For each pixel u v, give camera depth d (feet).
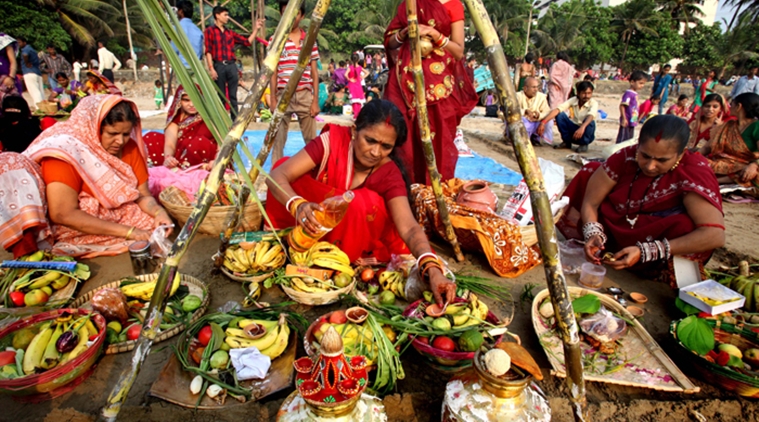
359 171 9.31
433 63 12.10
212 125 5.51
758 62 124.06
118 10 74.64
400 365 6.42
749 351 7.22
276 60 5.36
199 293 8.77
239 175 11.93
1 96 30.12
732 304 8.30
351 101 43.32
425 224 12.03
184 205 11.28
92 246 10.39
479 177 20.25
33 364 6.30
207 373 6.33
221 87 27.55
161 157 16.40
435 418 6.11
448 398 5.43
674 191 9.79
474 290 9.30
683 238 9.48
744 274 9.83
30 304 8.09
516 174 20.81
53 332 6.76
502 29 129.59
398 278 8.59
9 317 7.64
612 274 10.94
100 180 10.12
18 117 16.44
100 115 9.86
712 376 7.01
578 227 11.78
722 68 128.98
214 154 15.58
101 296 7.42
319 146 8.95
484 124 38.19
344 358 4.71
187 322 7.54
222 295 9.07
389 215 9.29
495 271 10.44
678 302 8.82
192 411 5.93
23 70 37.40
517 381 4.93
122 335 7.38
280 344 6.86
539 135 28.84
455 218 10.70
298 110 18.65
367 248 9.77
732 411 6.56
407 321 6.97
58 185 9.43
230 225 9.07
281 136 18.60
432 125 12.66
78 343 6.63
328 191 9.02
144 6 4.78
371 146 8.17
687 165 9.72
